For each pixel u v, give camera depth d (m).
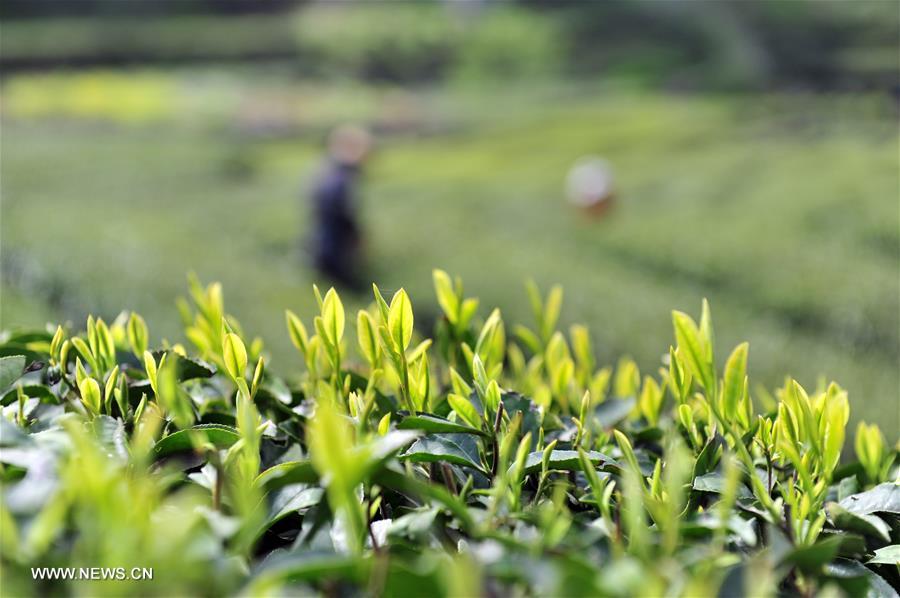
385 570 0.89
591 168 21.80
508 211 22.67
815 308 11.93
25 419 1.40
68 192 22.95
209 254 12.03
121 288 9.00
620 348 8.95
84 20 72.56
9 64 61.69
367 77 69.12
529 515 1.13
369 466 0.99
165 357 1.48
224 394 1.68
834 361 8.71
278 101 58.31
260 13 77.88
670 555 1.03
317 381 1.68
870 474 1.59
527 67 68.06
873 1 59.81
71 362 1.74
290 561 1.00
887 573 1.38
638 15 71.56
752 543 1.10
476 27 70.81
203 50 68.19
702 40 66.31
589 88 62.16
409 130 50.47
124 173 27.28
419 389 1.47
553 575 0.90
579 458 1.23
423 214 21.08
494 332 1.70
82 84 57.75
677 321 1.37
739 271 13.99
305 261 13.57
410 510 1.23
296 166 35.03
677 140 35.78
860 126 34.53
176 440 1.25
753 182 23.50
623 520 1.19
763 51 59.38
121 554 0.86
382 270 13.42
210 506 1.18
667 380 1.79
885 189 19.22
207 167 30.25
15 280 9.43
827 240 15.90
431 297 11.20
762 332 9.92
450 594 0.89
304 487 1.17
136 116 50.16
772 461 1.44
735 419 1.47
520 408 1.53
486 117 52.50
